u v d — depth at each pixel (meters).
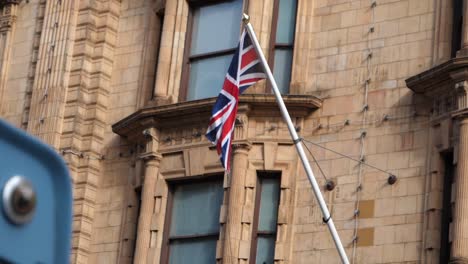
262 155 38.66
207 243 39.34
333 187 37.53
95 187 43.81
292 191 38.12
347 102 38.47
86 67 45.44
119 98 44.75
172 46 41.97
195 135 40.31
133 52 45.19
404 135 36.84
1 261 7.95
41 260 8.05
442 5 37.53
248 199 38.38
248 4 40.69
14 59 48.47
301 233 37.59
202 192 40.09
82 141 44.41
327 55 39.53
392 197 36.25
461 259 33.28
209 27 42.03
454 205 34.25
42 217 8.09
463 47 35.28
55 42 46.38
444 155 35.72
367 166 37.16
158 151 41.00
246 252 37.78
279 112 38.78
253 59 33.53
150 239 40.22
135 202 42.53
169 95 41.34
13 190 7.99
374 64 38.50
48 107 45.25
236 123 38.69
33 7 48.81
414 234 35.34
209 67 41.53
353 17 39.56
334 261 36.62
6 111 47.69
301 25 40.06
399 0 38.78
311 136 38.59
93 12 46.22
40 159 8.15
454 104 35.19
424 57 37.53
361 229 36.47
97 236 43.09
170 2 42.50
